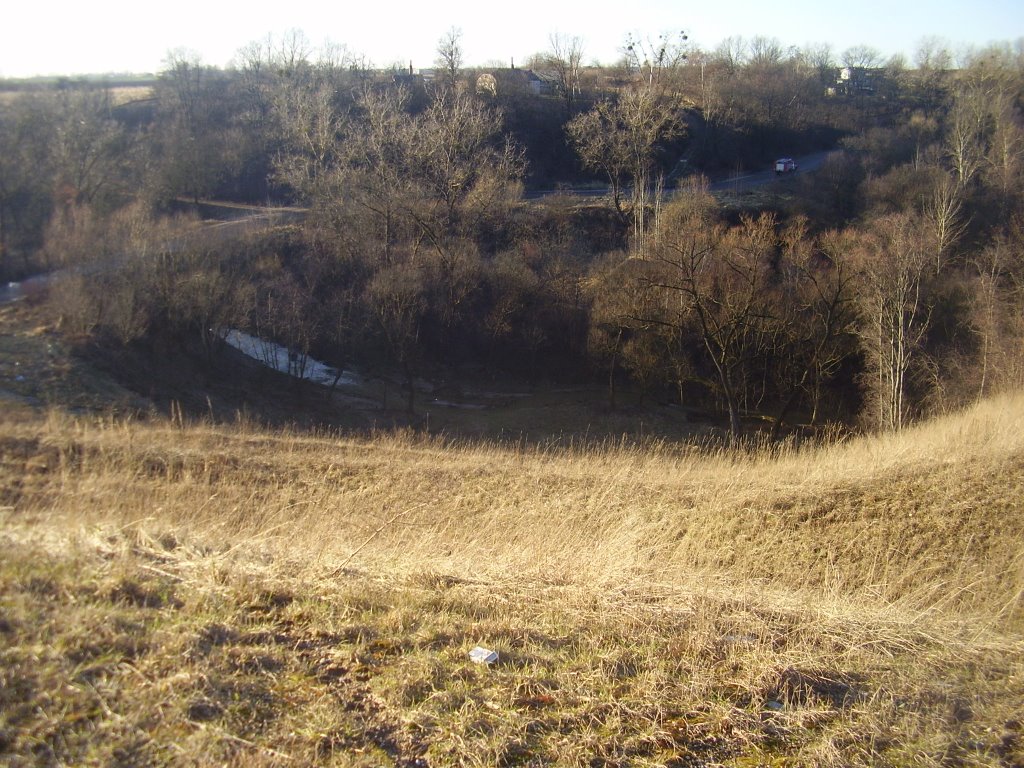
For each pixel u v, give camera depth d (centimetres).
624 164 4403
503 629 461
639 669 432
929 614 582
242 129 5119
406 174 3941
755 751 359
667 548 968
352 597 482
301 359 3141
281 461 1369
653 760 345
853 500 1133
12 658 326
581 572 626
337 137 5069
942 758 363
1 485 870
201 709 329
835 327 2811
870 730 381
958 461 1222
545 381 3388
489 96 5897
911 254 2538
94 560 453
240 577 475
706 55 6688
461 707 367
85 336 2458
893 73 7575
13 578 392
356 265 3425
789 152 5766
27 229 3075
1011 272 2825
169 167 4106
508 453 1656
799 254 2872
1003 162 3678
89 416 1952
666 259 2761
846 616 545
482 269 3472
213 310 2811
